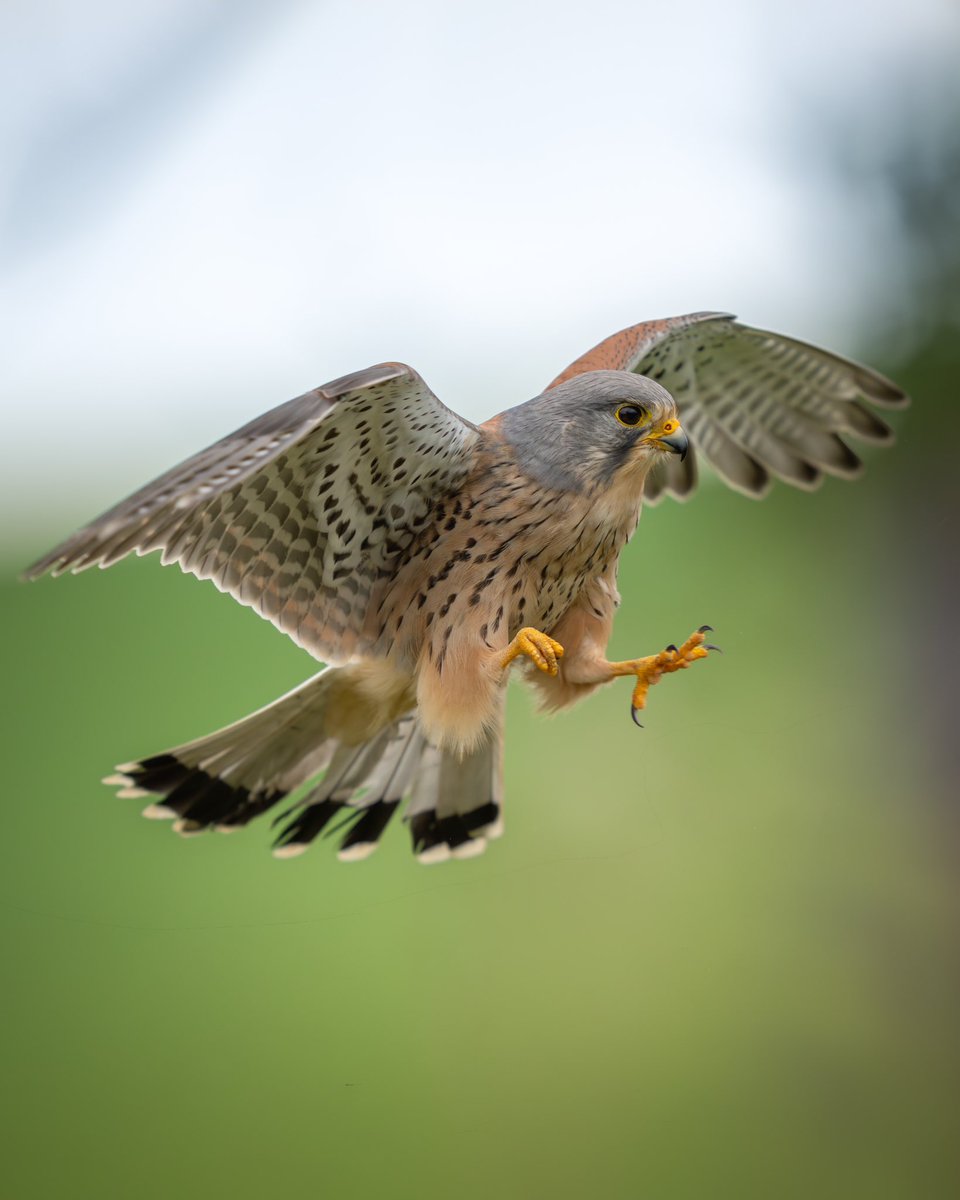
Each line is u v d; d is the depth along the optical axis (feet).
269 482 22.99
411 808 27.76
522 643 24.76
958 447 43.45
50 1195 33.19
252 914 41.39
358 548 24.84
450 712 25.23
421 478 24.61
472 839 27.68
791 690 42.93
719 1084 36.06
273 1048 37.76
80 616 63.77
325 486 23.65
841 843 38.93
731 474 34.88
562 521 25.50
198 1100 35.73
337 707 27.02
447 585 25.35
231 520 23.08
